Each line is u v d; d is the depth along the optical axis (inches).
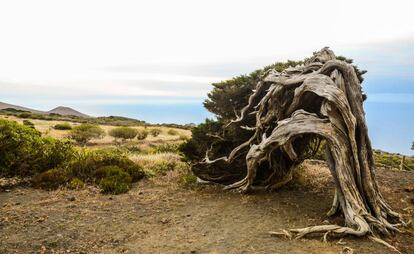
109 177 577.9
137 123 3501.5
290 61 672.4
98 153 727.1
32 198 488.7
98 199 496.7
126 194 530.9
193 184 601.3
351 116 416.5
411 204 493.0
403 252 334.0
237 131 614.5
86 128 1866.4
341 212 423.2
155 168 706.2
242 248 329.4
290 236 353.7
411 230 396.2
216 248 331.0
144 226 398.0
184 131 2805.1
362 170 423.5
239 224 396.8
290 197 509.4
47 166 618.8
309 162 772.6
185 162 745.6
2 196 494.9
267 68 673.6
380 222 387.9
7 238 347.6
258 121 551.8
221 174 595.8
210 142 656.4
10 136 612.7
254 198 508.1
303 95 478.0
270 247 330.6
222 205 476.1
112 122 3398.1
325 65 454.6
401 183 615.5
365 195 422.6
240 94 649.6
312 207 461.1
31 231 367.6
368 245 340.2
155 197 516.7
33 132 724.7
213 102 674.8
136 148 1572.3
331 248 329.1
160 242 350.0
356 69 572.7
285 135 453.1
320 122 429.4
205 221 410.6
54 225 386.9
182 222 409.4
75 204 467.2
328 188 555.2
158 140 2127.2
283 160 548.1
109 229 385.7
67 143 724.7
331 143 419.5
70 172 591.2
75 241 350.9
